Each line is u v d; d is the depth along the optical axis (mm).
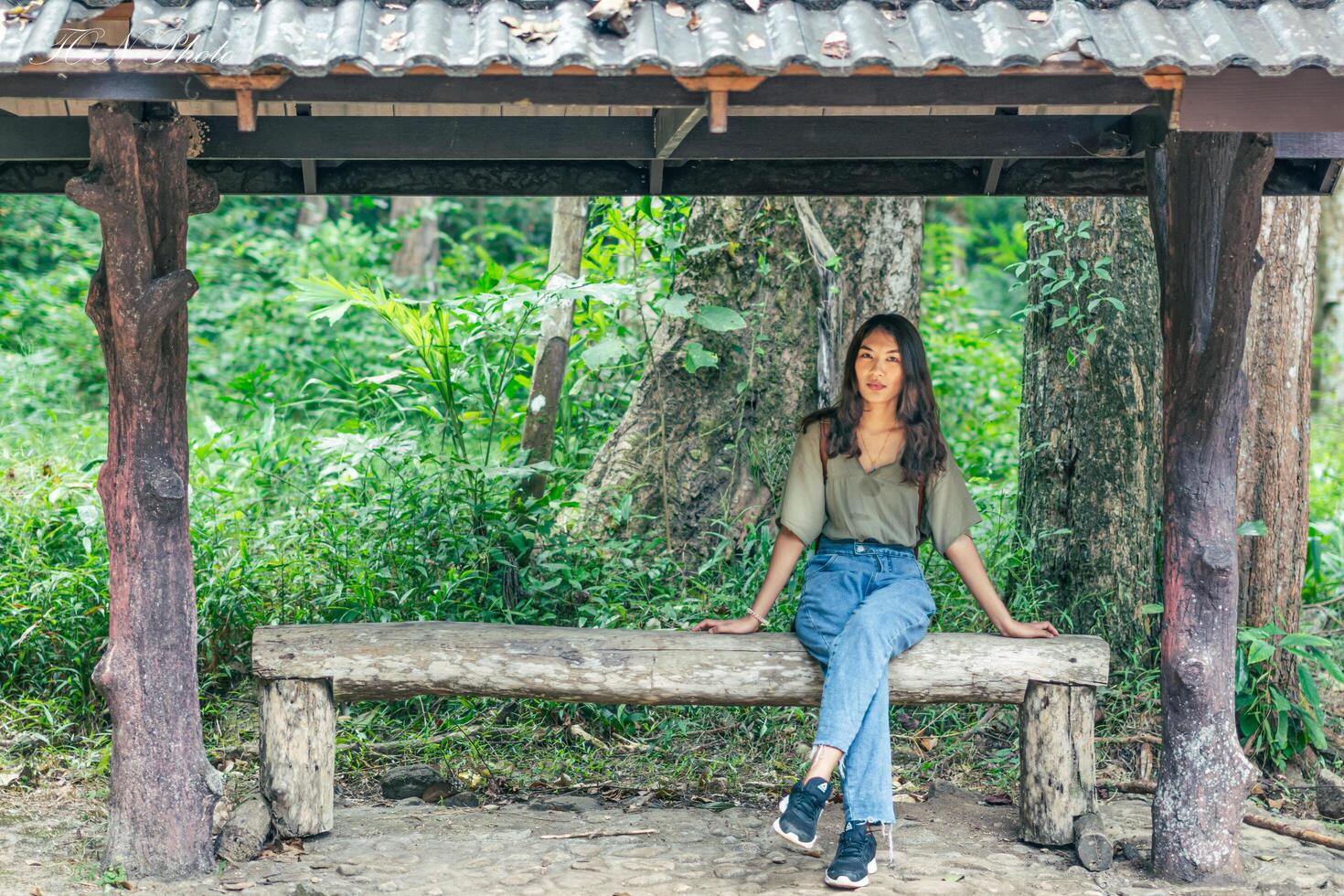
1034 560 5125
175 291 3123
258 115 3570
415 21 2521
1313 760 4605
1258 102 2629
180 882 3283
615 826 3826
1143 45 2504
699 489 5578
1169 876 3461
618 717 4582
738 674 3598
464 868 3443
